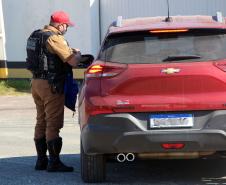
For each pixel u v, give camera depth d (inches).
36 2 1772.9
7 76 1807.3
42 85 612.7
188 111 504.4
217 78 506.0
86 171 552.1
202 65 509.0
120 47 530.9
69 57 596.1
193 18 571.5
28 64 622.8
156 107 505.7
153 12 1665.8
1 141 862.5
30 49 619.2
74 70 1658.5
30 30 1787.6
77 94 626.2
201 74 506.0
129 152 513.7
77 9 1729.8
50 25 622.5
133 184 561.6
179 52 518.0
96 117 516.1
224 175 594.6
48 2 1759.4
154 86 511.2
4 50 1808.6
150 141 503.8
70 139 856.9
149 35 530.3
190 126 503.5
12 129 991.0
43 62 609.0
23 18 1788.9
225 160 668.1
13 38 1804.9
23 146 812.6
